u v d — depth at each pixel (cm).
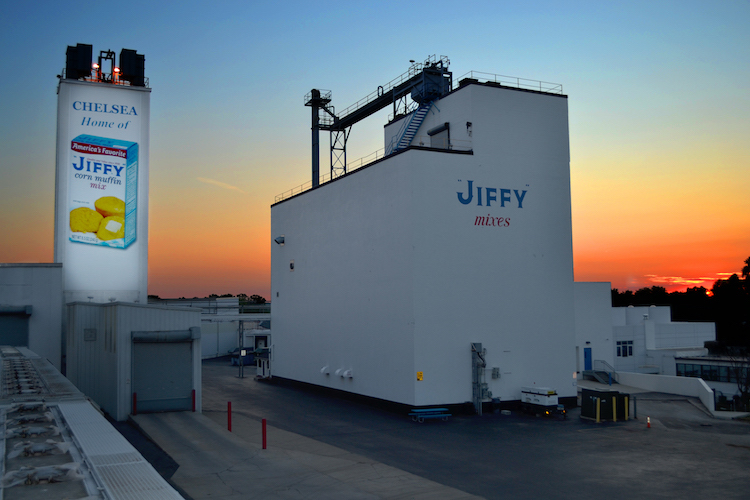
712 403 3578
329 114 5969
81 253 4988
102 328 3139
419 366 3141
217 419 3041
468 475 1972
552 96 3659
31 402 1296
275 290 4991
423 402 3127
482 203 3381
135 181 5200
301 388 4422
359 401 3644
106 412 2984
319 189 4291
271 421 3009
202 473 1925
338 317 3947
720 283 9950
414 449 2369
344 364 3841
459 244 3297
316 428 2819
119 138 5178
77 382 3641
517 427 2864
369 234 3616
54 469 799
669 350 5591
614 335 5503
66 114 5034
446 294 3238
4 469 837
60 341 4281
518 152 3519
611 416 3050
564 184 3634
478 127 3425
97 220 5056
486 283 3347
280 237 4872
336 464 2094
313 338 4281
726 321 9481
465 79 3516
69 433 1074
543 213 3553
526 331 3425
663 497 1750
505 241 3428
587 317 5200
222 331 7894
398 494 1742
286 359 4700
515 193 3484
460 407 3212
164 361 2900
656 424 2978
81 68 5138
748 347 6644
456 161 3334
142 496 729
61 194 4978
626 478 1953
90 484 780
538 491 1800
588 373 5034
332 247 4069
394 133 4416
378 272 3503
